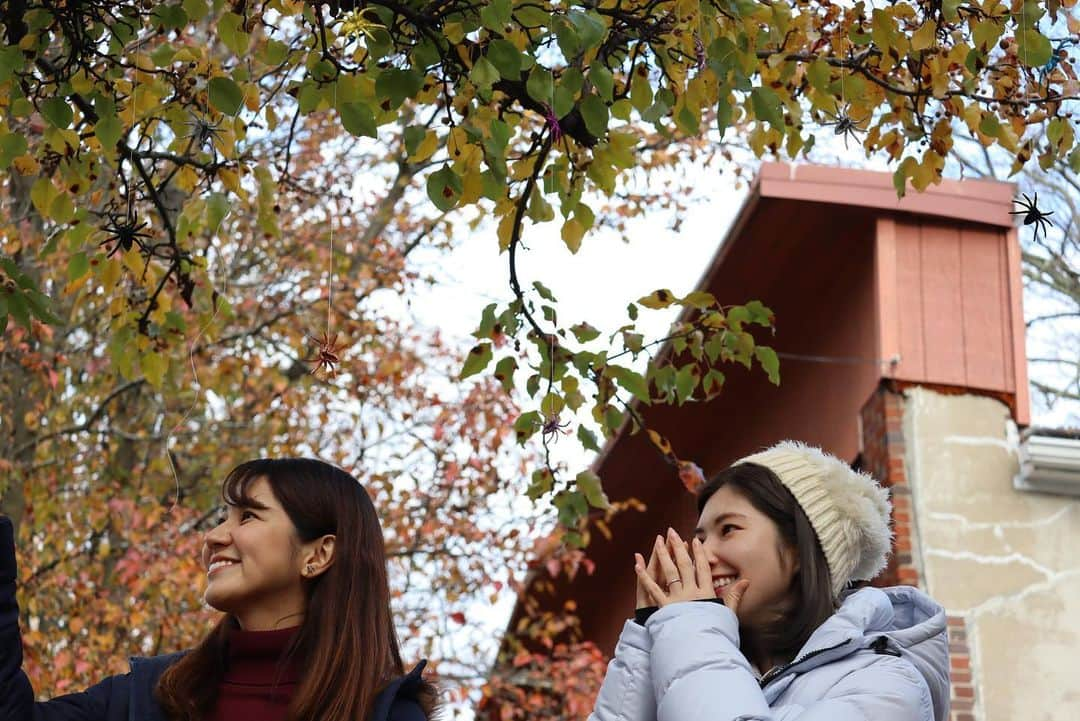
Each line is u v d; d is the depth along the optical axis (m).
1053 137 4.62
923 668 3.25
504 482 12.21
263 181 4.87
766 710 3.03
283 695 3.19
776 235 9.95
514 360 4.96
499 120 4.19
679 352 5.19
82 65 4.41
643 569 3.36
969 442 9.14
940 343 9.34
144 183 5.07
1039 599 8.79
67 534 11.29
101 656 10.52
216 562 3.28
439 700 3.34
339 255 12.82
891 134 4.87
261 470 3.36
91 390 11.86
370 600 3.31
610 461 12.38
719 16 4.14
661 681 3.11
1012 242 9.56
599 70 3.93
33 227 9.17
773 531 3.36
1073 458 8.86
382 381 12.36
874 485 3.47
